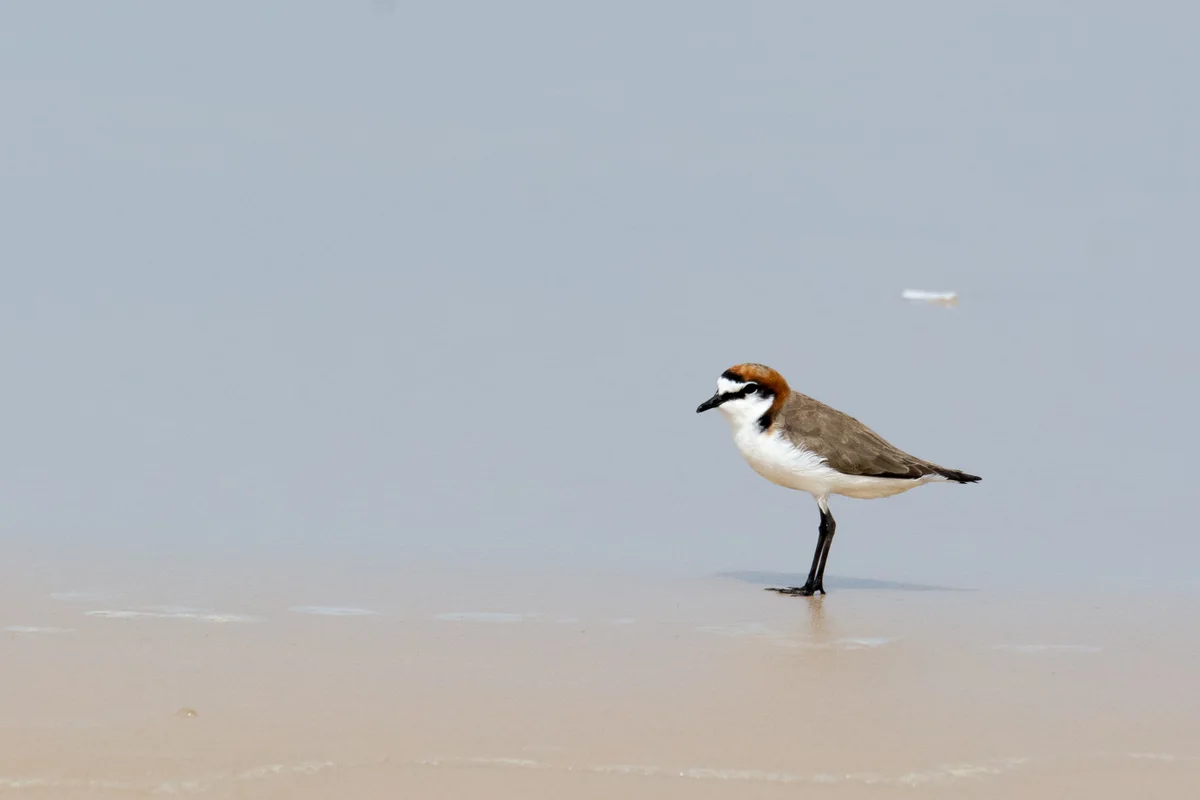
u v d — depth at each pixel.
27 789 8.73
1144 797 9.10
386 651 11.50
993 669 11.47
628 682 10.92
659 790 8.98
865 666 11.50
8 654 11.08
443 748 9.48
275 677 10.77
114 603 12.54
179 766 9.10
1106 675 11.36
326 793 8.81
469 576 13.91
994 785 9.23
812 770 9.34
